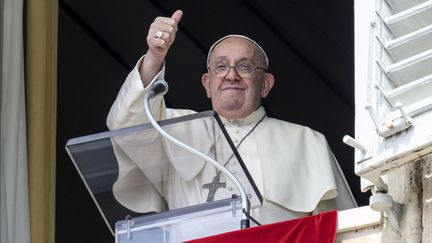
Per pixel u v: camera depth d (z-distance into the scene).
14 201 23.44
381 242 17.69
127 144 19.53
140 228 19.42
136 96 22.30
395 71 17.50
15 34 24.38
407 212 17.47
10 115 23.84
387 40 17.78
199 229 19.17
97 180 19.73
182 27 27.53
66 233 27.44
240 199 19.14
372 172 17.23
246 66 23.61
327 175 23.30
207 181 19.59
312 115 27.83
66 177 27.33
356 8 18.06
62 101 27.42
